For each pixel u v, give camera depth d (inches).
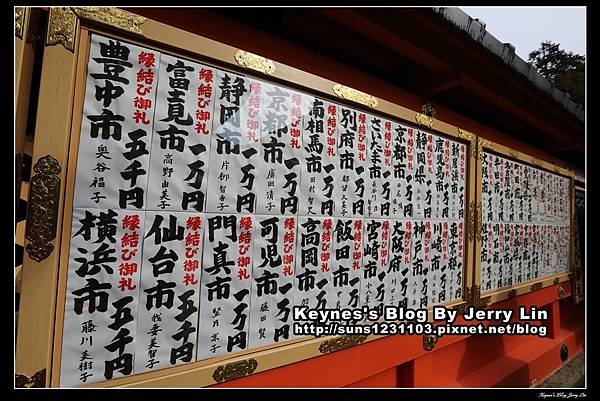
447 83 110.8
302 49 90.0
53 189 53.9
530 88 125.1
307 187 83.6
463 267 124.6
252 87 75.5
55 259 53.9
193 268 67.3
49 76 53.9
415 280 107.6
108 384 58.6
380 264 98.3
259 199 75.7
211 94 70.2
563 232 201.0
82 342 56.6
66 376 54.9
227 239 71.4
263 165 76.5
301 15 92.4
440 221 116.6
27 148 61.0
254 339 74.6
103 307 58.6
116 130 60.3
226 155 71.5
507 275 151.0
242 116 73.9
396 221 102.9
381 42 94.7
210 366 67.7
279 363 76.6
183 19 71.9
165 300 64.3
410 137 108.0
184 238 66.4
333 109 89.0
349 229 91.4
